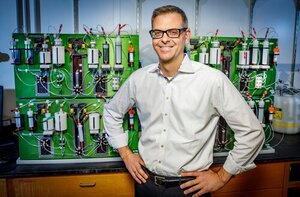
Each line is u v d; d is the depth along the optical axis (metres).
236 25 2.30
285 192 1.79
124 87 1.47
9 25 2.06
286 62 2.44
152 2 2.15
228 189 1.72
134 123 1.67
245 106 1.21
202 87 1.23
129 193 1.63
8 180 1.51
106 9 2.12
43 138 1.63
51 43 1.57
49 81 1.60
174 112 1.28
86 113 1.63
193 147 1.25
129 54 1.60
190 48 1.70
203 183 1.25
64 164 1.64
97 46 1.59
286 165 1.76
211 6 2.23
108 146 1.68
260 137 1.20
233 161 1.23
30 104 1.59
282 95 2.26
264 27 2.35
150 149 1.34
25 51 1.55
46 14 2.07
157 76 1.33
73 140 1.66
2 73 2.11
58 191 1.57
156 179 1.32
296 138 2.15
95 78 1.62
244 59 1.69
